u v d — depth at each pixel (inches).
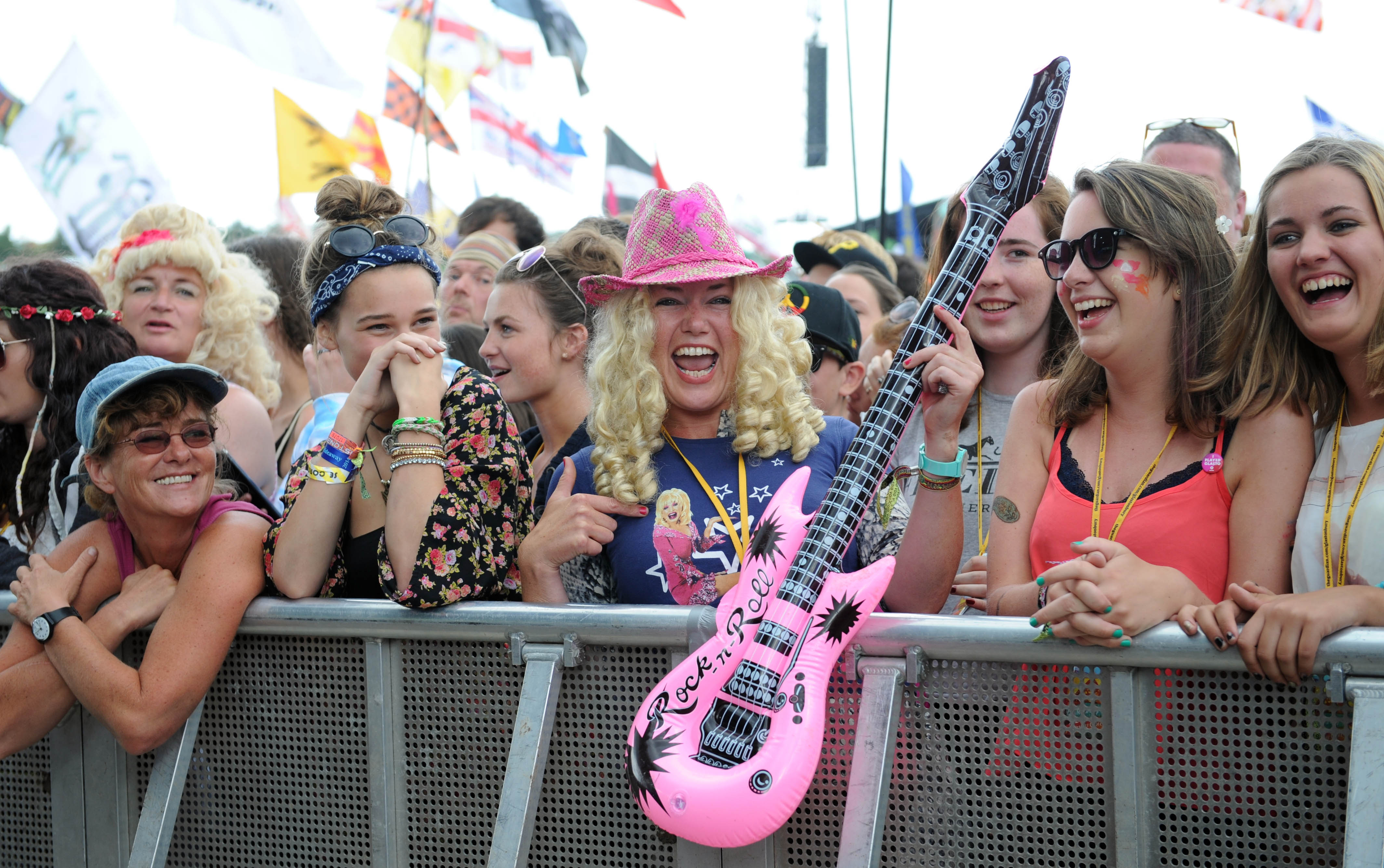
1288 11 182.1
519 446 85.4
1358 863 54.7
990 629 65.2
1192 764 62.6
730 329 83.8
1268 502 70.3
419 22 284.8
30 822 92.8
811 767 62.2
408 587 76.2
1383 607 58.4
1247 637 58.6
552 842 75.8
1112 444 78.2
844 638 65.1
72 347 107.0
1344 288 67.4
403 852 79.5
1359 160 66.9
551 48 277.3
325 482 81.4
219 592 82.7
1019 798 66.5
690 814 62.1
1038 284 100.8
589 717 74.4
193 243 140.9
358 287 86.4
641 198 87.9
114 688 80.7
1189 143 122.6
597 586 83.9
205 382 85.4
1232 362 73.3
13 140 235.1
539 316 120.3
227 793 85.6
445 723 78.4
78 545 90.9
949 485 74.2
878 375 127.5
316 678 82.5
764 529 68.8
